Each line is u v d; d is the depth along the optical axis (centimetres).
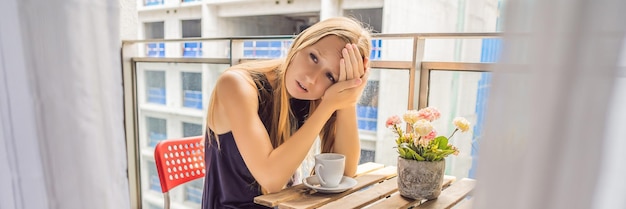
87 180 65
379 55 151
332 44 98
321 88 100
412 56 132
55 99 62
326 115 98
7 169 67
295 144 93
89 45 62
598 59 36
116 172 67
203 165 130
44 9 59
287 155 92
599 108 36
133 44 235
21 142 65
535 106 38
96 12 61
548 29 36
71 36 60
